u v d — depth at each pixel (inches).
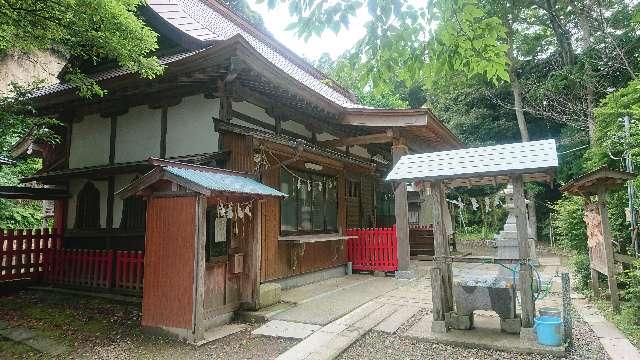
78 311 297.9
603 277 346.0
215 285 253.4
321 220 419.5
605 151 371.6
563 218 393.1
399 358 198.2
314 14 145.9
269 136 297.0
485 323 242.7
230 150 301.7
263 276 327.6
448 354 201.6
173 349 215.0
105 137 390.0
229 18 577.6
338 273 439.2
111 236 361.4
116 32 269.0
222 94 318.0
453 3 150.3
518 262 217.8
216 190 218.5
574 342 213.5
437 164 239.5
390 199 629.9
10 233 363.6
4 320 277.1
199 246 226.5
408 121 400.2
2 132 334.3
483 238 948.6
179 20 380.8
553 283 380.8
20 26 243.8
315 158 371.6
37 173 425.1
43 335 243.8
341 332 233.3
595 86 784.3
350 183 503.8
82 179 394.9
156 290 237.9
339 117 417.4
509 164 213.3
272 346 217.5
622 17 760.3
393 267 432.1
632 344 207.2
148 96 362.3
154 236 243.0
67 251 366.9
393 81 177.5
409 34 158.2
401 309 284.2
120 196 241.8
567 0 794.2
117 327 257.9
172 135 346.6
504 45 161.2
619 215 342.6
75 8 243.8
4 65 712.4
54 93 364.5
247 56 280.4
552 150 212.7
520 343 204.5
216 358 202.1
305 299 313.7
